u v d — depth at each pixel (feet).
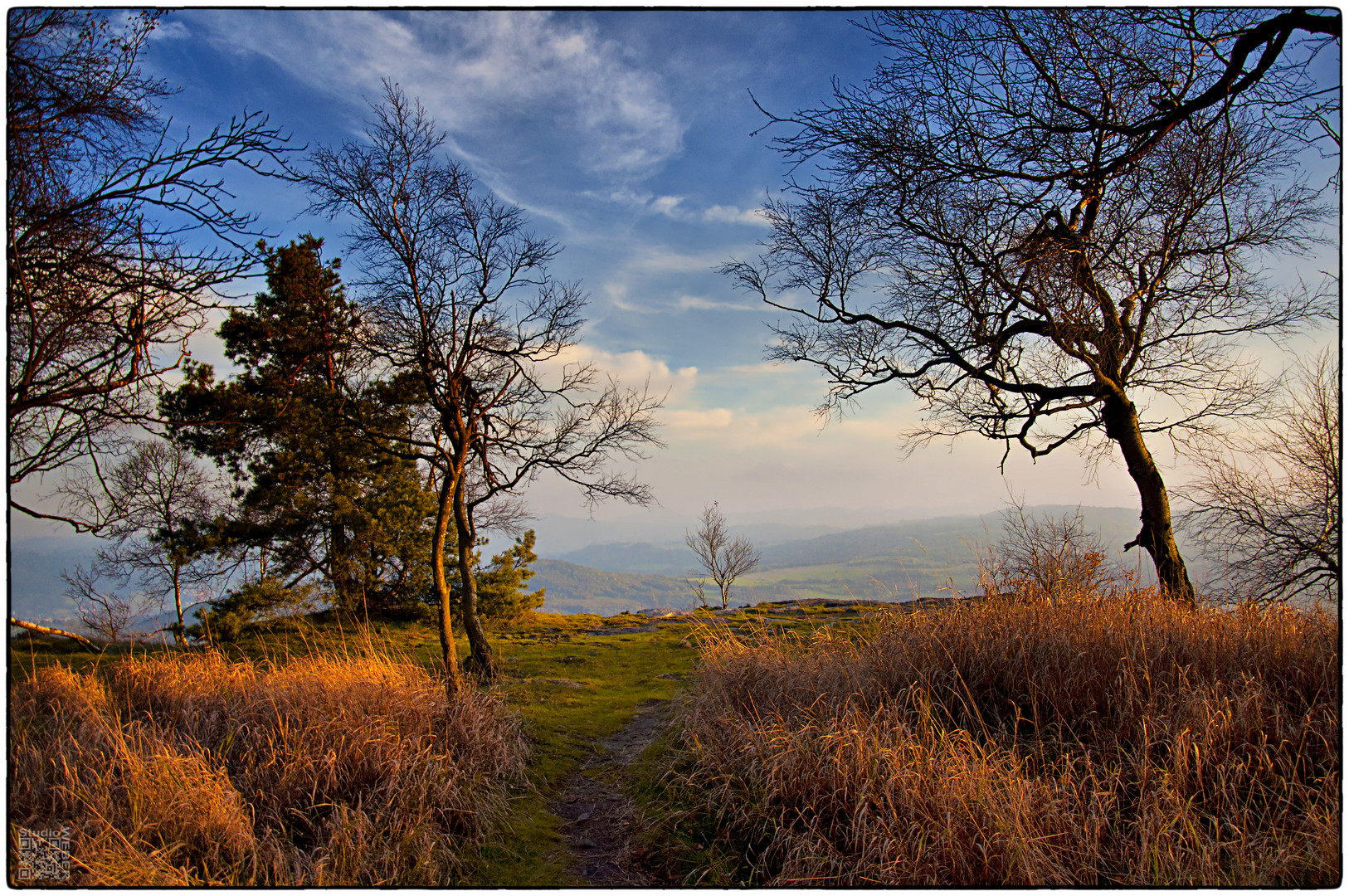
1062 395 34.01
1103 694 17.53
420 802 16.43
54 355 18.40
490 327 35.24
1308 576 32.27
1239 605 22.44
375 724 19.56
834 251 38.73
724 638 33.96
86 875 12.71
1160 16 23.21
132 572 56.90
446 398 34.91
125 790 15.47
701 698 23.73
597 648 48.08
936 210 33.17
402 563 56.18
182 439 46.14
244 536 52.65
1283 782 13.88
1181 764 14.43
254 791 16.57
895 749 15.74
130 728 18.30
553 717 28.25
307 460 54.03
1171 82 25.12
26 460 20.11
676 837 16.25
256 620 48.85
